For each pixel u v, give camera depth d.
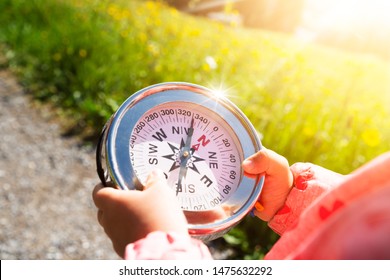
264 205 0.98
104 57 5.16
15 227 3.07
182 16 11.75
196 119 0.95
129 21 7.02
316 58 10.45
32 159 3.85
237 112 0.97
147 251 0.66
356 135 3.64
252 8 26.80
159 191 0.72
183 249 0.66
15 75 5.27
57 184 3.60
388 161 0.59
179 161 0.88
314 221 0.70
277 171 0.93
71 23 6.15
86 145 4.14
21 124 4.34
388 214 0.49
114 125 0.85
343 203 0.64
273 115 3.97
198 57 5.55
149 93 0.92
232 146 0.95
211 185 0.88
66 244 3.00
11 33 6.11
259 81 4.90
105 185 0.82
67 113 4.57
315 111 4.11
